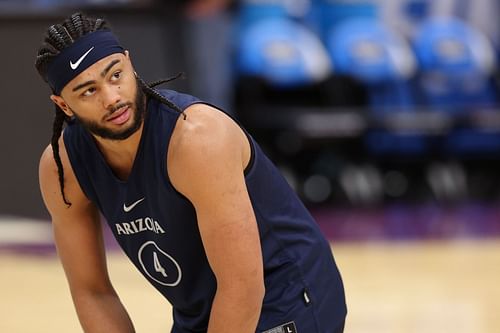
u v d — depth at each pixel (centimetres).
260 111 1594
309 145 1636
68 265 565
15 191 1459
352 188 1670
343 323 567
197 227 500
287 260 532
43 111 1452
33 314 1077
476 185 1728
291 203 537
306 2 1683
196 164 471
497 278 1229
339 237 1470
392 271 1267
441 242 1437
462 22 1744
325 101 1623
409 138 1658
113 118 466
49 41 469
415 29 1725
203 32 1505
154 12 1479
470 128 1664
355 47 1648
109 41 468
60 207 543
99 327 564
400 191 1706
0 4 1484
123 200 508
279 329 527
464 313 1073
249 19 1650
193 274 524
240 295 486
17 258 1337
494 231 1502
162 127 480
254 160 505
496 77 1705
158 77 1483
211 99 1526
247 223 482
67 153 521
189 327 557
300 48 1617
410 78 1670
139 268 543
